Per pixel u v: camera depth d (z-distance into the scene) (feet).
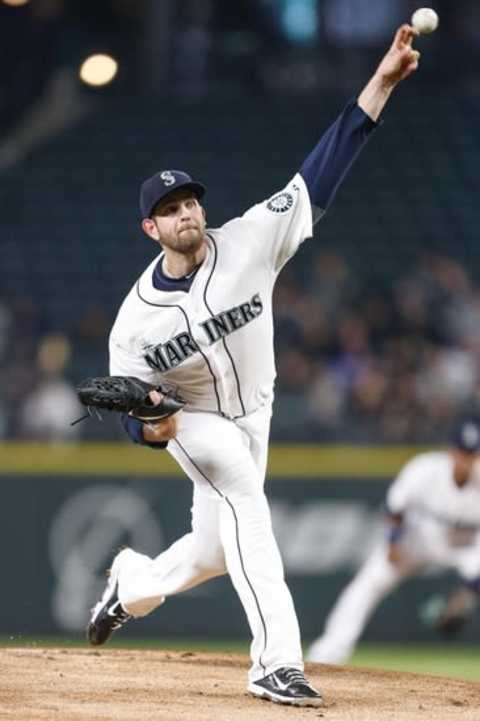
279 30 262.67
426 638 160.45
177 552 74.64
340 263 215.72
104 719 60.13
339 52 262.06
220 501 67.67
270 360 68.69
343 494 161.89
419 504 133.80
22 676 71.82
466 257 233.14
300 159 250.16
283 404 184.44
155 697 66.49
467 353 194.70
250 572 66.33
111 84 266.77
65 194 247.09
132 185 248.73
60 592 159.12
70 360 200.64
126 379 65.16
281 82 264.72
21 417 180.24
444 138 254.88
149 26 263.70
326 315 204.74
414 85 265.54
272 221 66.95
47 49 262.06
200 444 67.46
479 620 160.45
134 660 79.00
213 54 264.93
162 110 262.47
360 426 184.24
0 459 160.25
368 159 250.16
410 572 134.82
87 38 265.54
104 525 159.94
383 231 236.43
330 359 197.47
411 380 190.08
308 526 161.79
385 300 217.15
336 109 259.39
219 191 244.83
